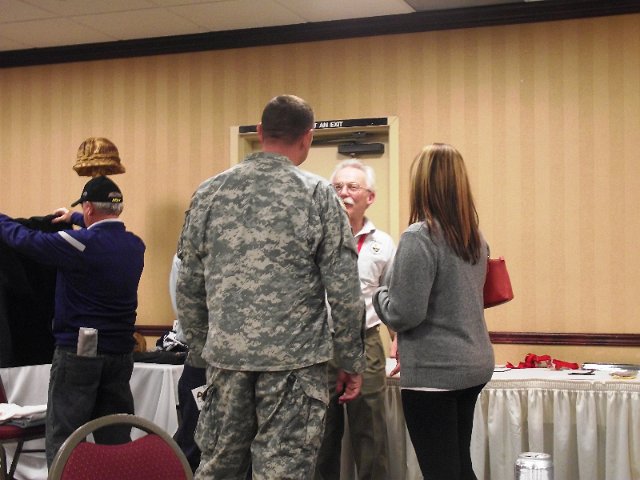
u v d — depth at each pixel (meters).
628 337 5.32
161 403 4.88
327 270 2.57
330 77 5.98
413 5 5.55
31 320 4.34
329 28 5.93
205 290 2.74
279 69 6.12
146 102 6.46
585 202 5.44
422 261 2.89
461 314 2.96
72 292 3.89
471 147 5.66
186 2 5.53
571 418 4.17
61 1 5.52
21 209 6.82
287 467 2.49
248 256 2.55
